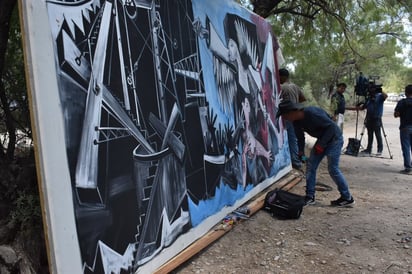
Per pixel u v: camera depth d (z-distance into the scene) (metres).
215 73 4.61
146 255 3.15
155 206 3.30
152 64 3.37
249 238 4.32
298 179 6.96
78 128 2.52
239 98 5.28
